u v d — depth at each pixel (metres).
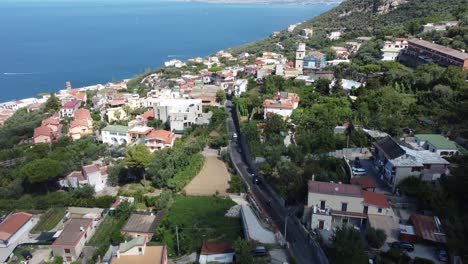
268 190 90.75
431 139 88.00
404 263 57.47
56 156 109.75
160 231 75.19
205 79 189.50
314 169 83.62
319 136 100.25
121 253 62.78
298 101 128.50
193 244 73.19
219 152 118.31
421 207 70.38
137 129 128.12
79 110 155.25
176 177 99.12
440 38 152.62
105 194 97.38
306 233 69.81
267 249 66.19
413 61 148.62
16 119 164.88
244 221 76.38
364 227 68.06
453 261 56.78
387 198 72.94
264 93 146.75
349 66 156.00
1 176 107.88
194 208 86.44
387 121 102.06
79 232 75.94
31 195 97.38
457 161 80.44
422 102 112.38
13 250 75.69
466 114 97.31
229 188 95.19
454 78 113.38
